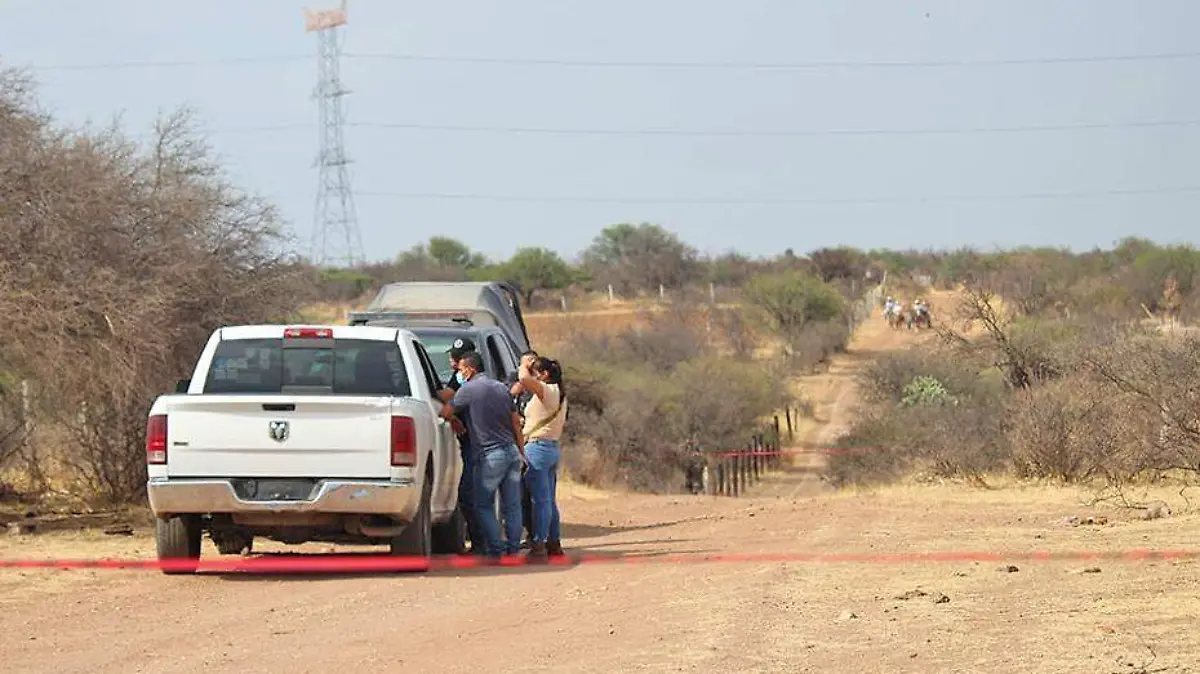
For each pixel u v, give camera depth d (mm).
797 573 20328
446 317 34375
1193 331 51062
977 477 41312
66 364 27953
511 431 23500
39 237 28438
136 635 15859
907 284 180250
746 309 127375
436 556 24062
